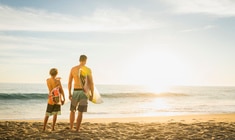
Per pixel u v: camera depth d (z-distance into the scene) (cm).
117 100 3444
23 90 6681
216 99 4141
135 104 2858
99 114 1808
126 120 1340
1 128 840
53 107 782
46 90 6788
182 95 5169
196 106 2653
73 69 759
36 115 1761
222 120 1346
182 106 2644
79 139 671
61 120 1315
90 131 790
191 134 769
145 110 2172
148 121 1283
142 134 766
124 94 4162
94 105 2598
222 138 703
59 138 677
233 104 2997
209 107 2545
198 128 876
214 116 1595
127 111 2064
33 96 3269
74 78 758
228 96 5322
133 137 717
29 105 2581
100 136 723
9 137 691
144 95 4312
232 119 1398
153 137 718
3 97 3167
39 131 784
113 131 810
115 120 1333
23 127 862
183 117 1522
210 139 693
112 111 2047
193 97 4734
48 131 781
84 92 750
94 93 764
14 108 2264
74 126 906
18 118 1567
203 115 1670
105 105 2644
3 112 1942
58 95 779
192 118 1452
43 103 2811
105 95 4019
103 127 895
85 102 756
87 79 757
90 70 759
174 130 838
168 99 3909
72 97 759
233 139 694
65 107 2242
